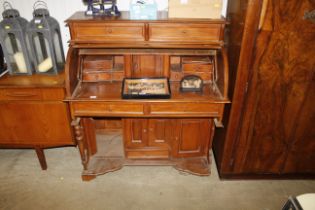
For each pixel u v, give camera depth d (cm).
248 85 164
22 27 180
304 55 155
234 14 168
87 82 186
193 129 198
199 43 164
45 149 235
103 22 156
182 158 211
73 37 162
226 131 185
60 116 189
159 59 185
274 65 158
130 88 176
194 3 156
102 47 165
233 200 186
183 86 175
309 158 196
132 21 156
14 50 186
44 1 194
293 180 207
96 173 196
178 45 165
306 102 171
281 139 186
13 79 184
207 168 203
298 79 163
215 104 167
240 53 154
